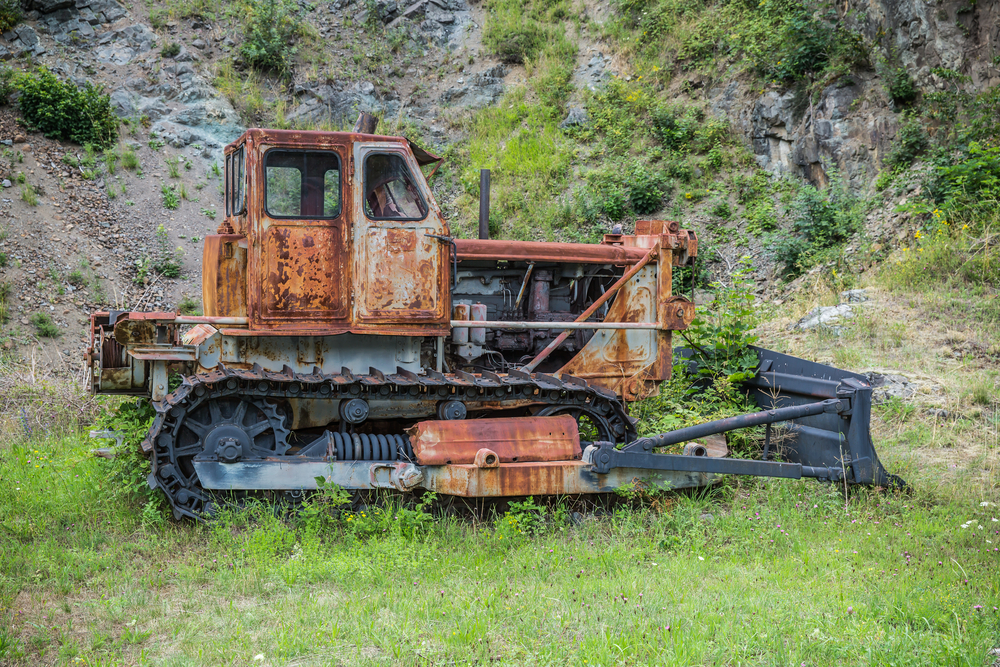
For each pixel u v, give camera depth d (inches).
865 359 345.7
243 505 207.3
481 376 233.8
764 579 174.6
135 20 692.1
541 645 138.4
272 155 206.5
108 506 210.2
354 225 210.8
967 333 360.5
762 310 453.7
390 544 188.7
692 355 313.0
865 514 219.0
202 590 168.7
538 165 644.7
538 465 214.4
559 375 243.3
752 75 639.1
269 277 205.0
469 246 238.5
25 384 347.9
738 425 228.2
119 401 310.7
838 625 145.3
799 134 590.2
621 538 203.3
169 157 612.4
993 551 186.1
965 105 508.7
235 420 209.0
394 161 215.3
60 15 660.7
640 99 676.1
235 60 708.7
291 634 143.0
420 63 762.2
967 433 284.2
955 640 136.6
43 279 485.4
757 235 560.7
